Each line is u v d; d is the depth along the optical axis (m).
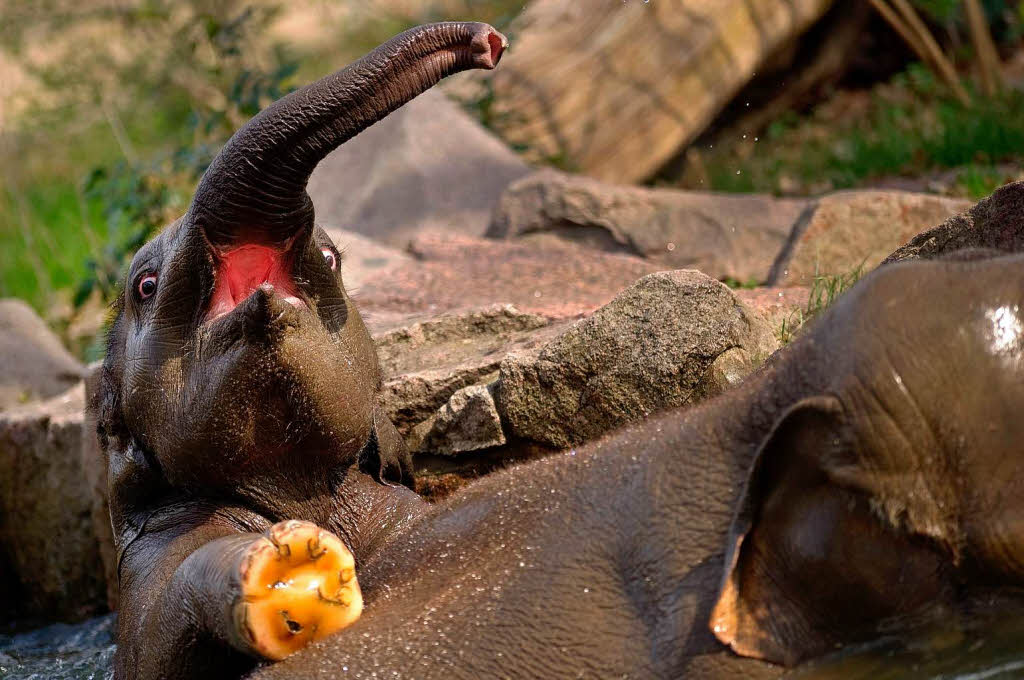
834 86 22.91
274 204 6.12
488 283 11.64
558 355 7.80
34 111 23.84
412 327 9.41
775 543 4.59
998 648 4.55
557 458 5.46
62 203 23.81
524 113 19.31
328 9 27.80
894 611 4.52
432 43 5.78
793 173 19.25
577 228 14.05
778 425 4.47
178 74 23.55
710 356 7.35
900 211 12.16
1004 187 6.96
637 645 4.71
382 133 16.55
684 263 13.26
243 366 6.20
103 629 10.10
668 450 4.94
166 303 6.51
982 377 4.35
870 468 4.34
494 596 5.02
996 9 23.78
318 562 5.14
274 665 5.11
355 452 6.77
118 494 7.21
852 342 4.42
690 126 19.56
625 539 4.86
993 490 4.35
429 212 15.38
